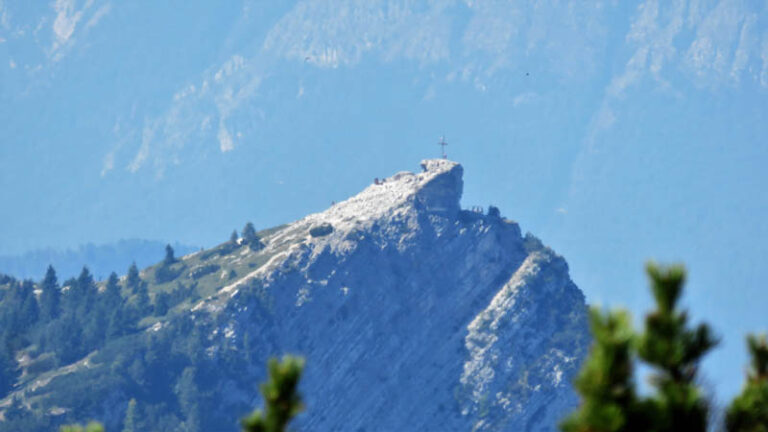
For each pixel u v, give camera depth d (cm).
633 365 6425
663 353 6556
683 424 6444
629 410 6347
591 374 6425
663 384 6538
